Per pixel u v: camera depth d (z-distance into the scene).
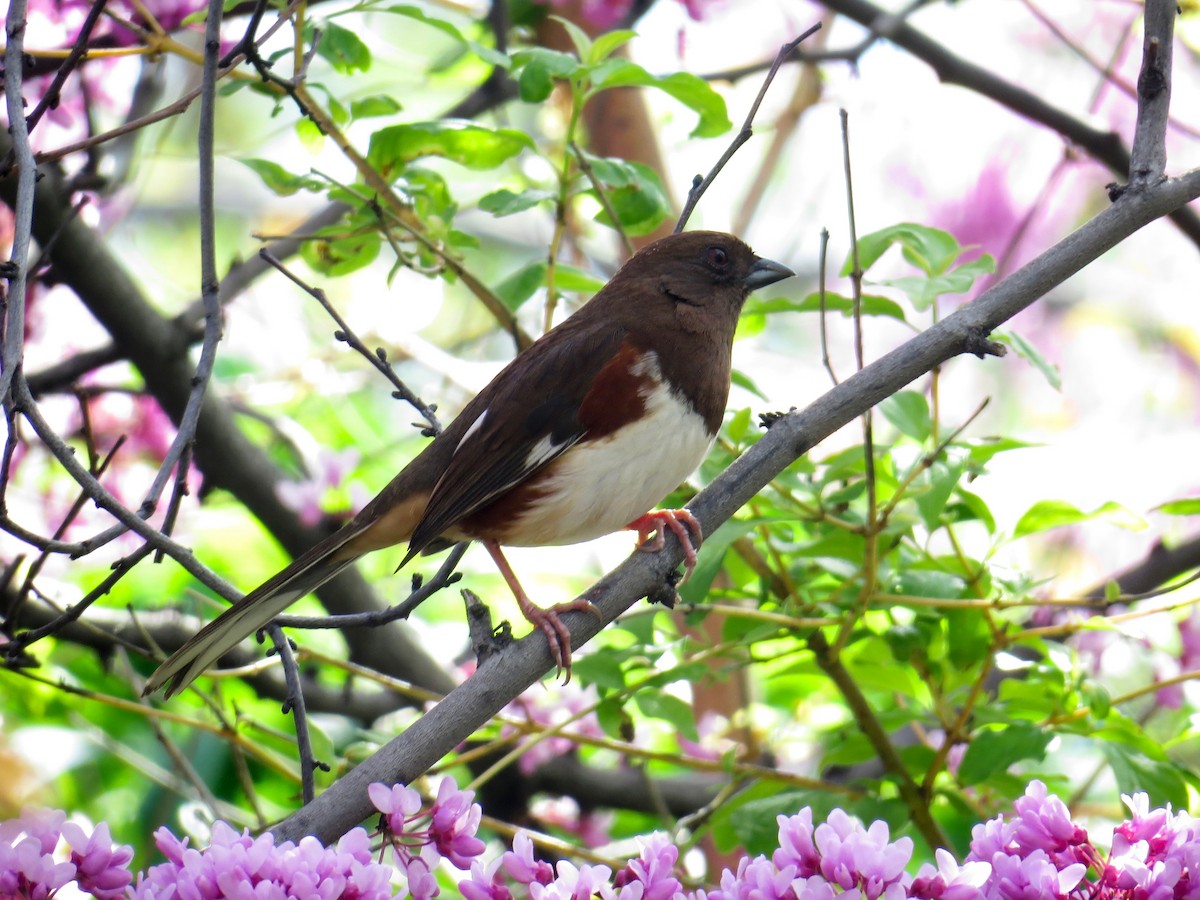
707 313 7.82
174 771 9.41
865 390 6.17
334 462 9.77
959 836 9.45
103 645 9.38
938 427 7.60
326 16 8.25
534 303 11.35
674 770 11.38
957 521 8.02
